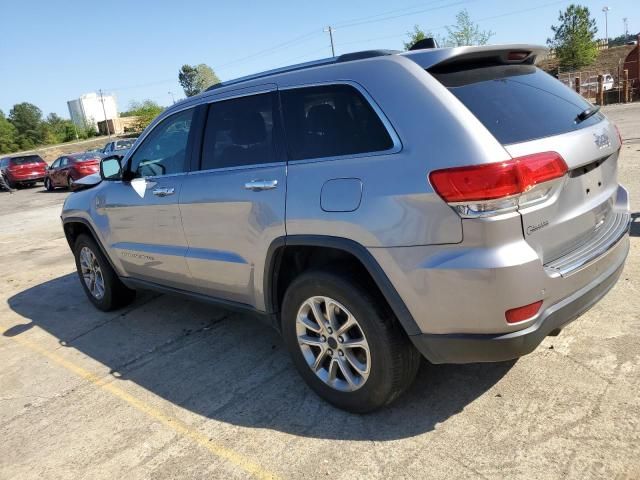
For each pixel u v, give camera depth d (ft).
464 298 7.91
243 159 11.04
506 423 9.10
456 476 8.09
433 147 8.06
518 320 7.85
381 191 8.45
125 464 9.45
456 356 8.46
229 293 12.02
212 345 13.88
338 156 9.25
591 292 8.79
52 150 223.92
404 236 8.23
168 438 10.03
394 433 9.27
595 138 9.16
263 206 10.27
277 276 10.66
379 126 8.78
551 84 10.15
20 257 28.25
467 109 8.22
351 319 9.31
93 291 17.71
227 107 11.54
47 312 18.47
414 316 8.48
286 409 10.44
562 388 9.81
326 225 9.14
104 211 15.38
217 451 9.46
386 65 9.04
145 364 13.29
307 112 9.89
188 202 12.13
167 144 13.19
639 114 54.90
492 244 7.65
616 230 9.77
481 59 9.42
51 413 11.50
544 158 7.98
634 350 10.66
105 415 11.12
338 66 9.73
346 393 9.82
